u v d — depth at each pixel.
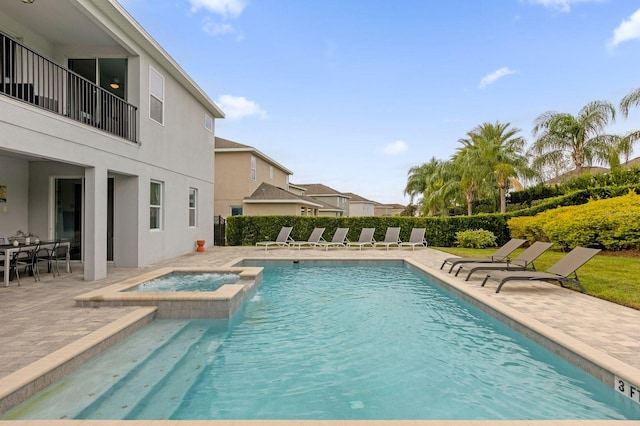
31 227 10.22
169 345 5.09
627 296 6.44
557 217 13.69
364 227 19.53
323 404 3.57
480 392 3.80
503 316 5.77
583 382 3.98
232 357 4.72
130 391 3.78
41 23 9.16
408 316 6.59
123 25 9.37
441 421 2.65
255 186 25.53
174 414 3.37
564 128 21.88
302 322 6.21
